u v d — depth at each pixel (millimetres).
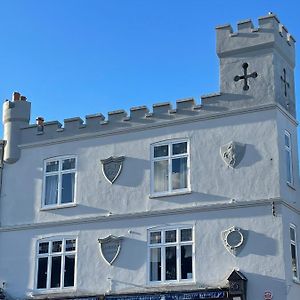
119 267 26156
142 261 25781
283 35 26469
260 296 23344
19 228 28812
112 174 27328
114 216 26766
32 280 27859
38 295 27500
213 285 24188
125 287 25828
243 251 23984
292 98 26703
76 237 27453
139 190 26625
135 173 26922
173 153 26406
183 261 25031
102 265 26531
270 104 24844
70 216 27812
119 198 26969
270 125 24766
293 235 24906
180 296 24484
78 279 26875
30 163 29453
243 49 25859
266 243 23719
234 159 24984
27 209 28906
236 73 25812
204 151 25703
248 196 24469
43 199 28703
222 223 24656
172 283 24953
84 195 27766
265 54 25500
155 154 26781
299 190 25922
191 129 26219
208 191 25234
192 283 24578
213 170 25344
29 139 29688
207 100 26078
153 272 25531
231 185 24859
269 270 23438
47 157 29094
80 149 28438
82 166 28172
